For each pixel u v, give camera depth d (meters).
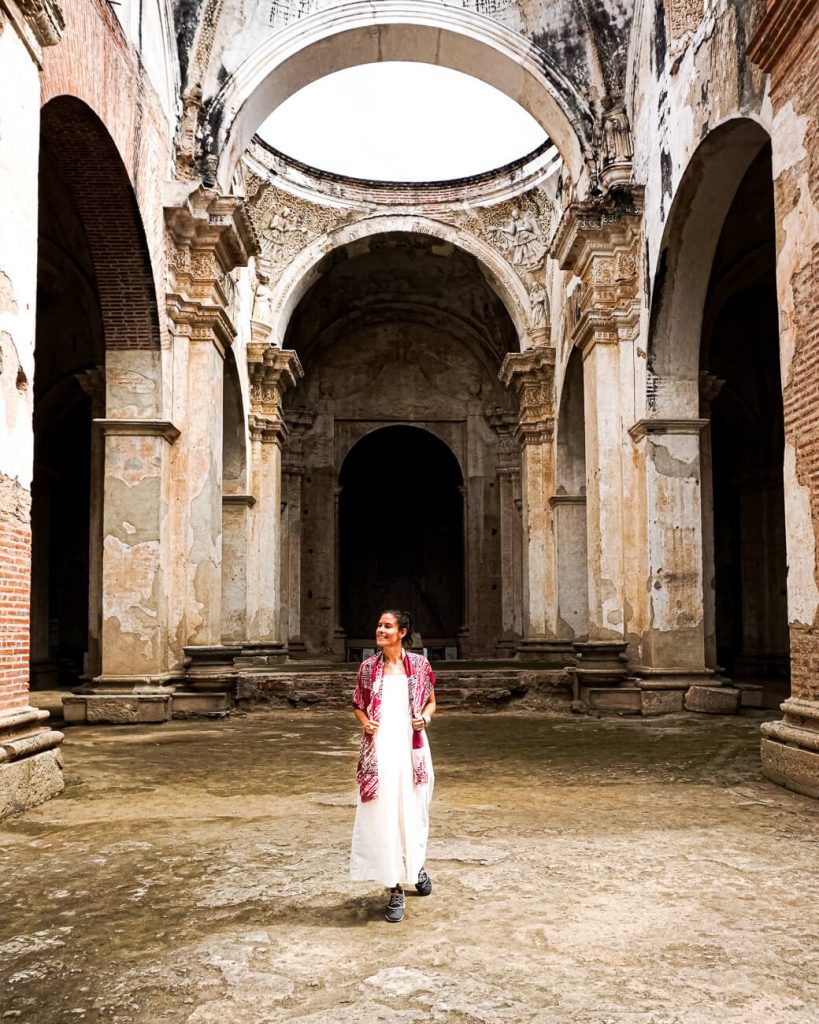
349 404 29.17
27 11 7.18
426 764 4.59
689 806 6.89
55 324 19.23
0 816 6.41
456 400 29.28
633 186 14.09
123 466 13.00
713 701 12.95
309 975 3.69
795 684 7.58
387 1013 3.34
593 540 14.89
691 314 13.38
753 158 11.48
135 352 13.06
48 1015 3.36
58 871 5.24
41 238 14.29
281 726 12.51
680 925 4.26
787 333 7.67
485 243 23.39
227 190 15.40
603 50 14.84
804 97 7.38
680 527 13.55
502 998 3.46
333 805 7.07
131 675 12.88
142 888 4.90
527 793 7.49
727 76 10.32
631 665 14.18
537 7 15.38
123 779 8.23
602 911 4.46
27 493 7.27
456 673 15.24
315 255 23.20
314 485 28.77
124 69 11.48
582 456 21.45
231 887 4.90
